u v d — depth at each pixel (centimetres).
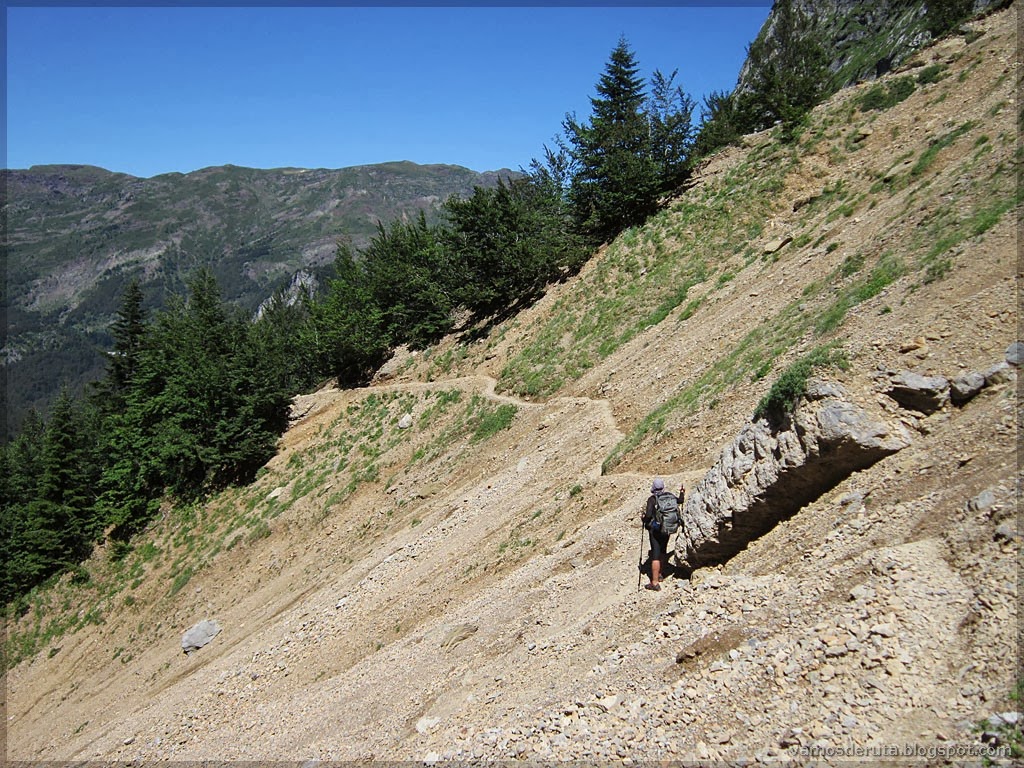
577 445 2153
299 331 5403
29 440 6494
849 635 684
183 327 5212
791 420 978
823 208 2638
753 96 4303
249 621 2716
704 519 1051
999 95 2227
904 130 2695
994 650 584
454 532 2088
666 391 2102
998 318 981
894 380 947
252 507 3622
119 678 2917
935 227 1512
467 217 4138
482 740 895
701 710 721
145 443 4166
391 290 4544
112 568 3794
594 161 3928
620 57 4372
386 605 1842
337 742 1196
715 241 3038
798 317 1712
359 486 3247
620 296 3172
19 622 3712
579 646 1047
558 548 1502
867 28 7919
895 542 767
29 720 2959
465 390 3391
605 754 735
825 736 599
